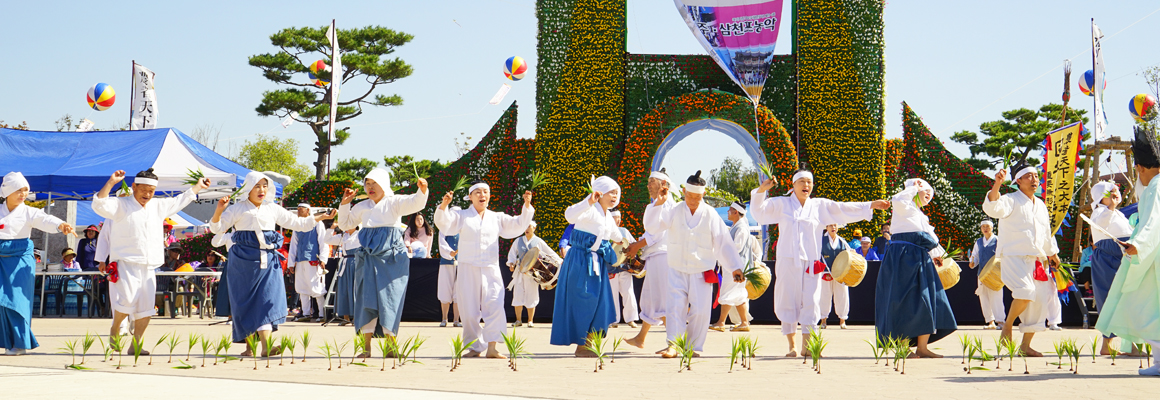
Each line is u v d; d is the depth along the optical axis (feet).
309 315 47.57
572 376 20.97
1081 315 46.06
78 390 17.35
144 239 26.35
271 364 23.26
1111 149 69.51
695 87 82.69
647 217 26.43
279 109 130.11
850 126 79.10
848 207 26.89
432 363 24.18
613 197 27.71
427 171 136.77
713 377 20.88
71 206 76.02
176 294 50.72
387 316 24.97
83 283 54.44
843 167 78.59
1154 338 21.06
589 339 26.20
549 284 28.07
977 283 45.70
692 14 78.43
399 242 25.63
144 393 16.97
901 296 26.27
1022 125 135.03
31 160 55.93
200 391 17.39
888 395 17.54
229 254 25.67
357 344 23.35
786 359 26.00
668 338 26.16
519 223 27.30
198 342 30.71
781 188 76.13
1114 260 28.58
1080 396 17.40
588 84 79.97
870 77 79.82
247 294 25.34
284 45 131.13
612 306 27.45
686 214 26.27
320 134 133.39
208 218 96.43
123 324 40.60
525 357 26.23
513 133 84.07
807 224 26.78
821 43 80.43
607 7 81.05
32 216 26.22
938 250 33.81
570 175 78.79
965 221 80.74
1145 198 21.53
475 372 21.72
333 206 82.79
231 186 57.11
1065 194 60.59
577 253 26.99
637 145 77.20
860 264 28.81
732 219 40.57
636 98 82.17
